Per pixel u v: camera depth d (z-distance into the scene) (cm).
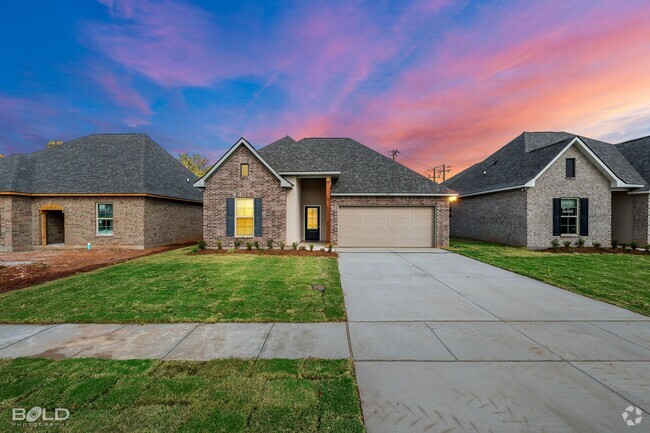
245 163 1409
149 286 704
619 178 1501
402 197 1498
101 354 371
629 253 1280
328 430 238
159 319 493
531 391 293
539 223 1460
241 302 585
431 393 289
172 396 282
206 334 435
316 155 1780
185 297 616
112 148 1759
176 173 1966
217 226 1412
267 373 323
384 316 515
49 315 511
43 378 314
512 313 532
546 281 768
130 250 1470
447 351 381
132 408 264
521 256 1195
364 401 277
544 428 242
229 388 295
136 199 1508
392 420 250
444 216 1483
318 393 288
